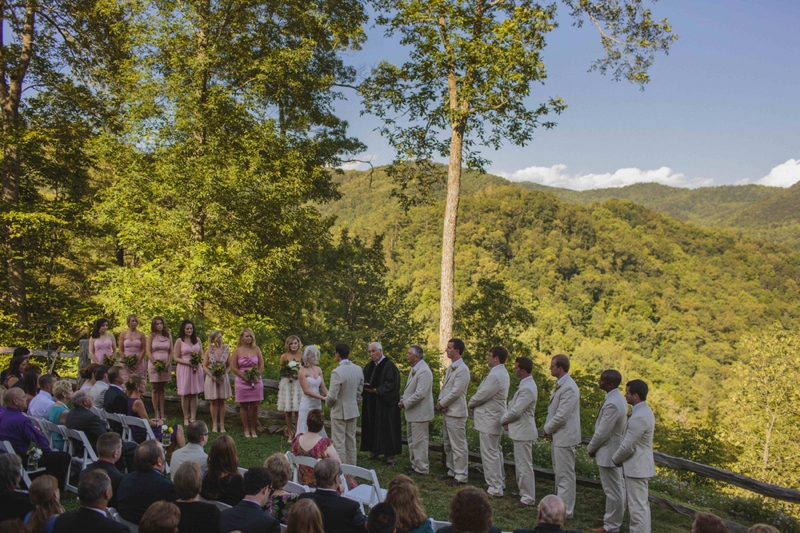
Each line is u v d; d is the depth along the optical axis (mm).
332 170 22438
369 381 7977
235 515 3842
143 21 16172
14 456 4344
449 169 17719
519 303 29125
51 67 19234
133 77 16094
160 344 9047
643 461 5605
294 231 18016
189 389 8672
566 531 3908
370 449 7949
